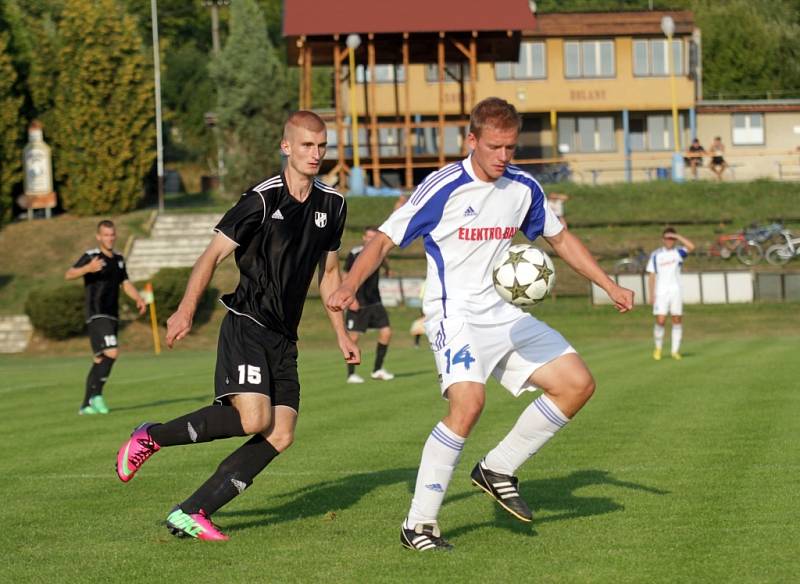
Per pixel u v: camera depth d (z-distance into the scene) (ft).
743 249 208.54
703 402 67.62
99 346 75.31
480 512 37.04
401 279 195.72
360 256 32.50
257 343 33.88
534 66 290.76
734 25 404.36
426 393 81.00
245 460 34.06
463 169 32.45
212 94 430.20
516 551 31.24
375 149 244.63
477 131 31.78
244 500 40.45
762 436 52.47
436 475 31.71
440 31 234.58
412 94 287.07
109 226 75.92
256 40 316.19
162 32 490.08
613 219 235.40
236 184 306.35
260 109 311.88
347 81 287.07
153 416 72.02
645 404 67.21
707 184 248.73
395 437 56.65
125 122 250.57
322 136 34.06
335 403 74.79
